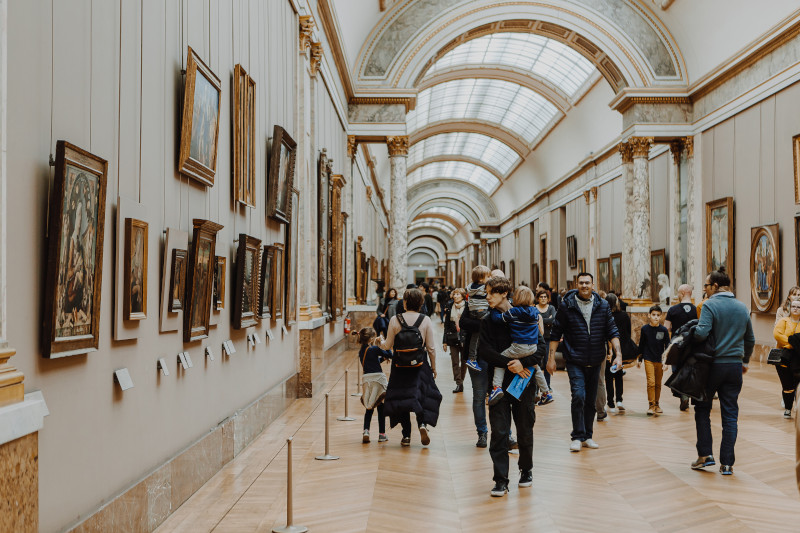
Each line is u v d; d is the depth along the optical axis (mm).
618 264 28906
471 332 8055
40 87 3371
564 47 28609
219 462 6461
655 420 9508
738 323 6508
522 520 5203
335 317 17172
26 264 3246
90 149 3928
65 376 3613
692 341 6586
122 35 4402
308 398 11258
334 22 15180
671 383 6645
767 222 16672
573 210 36531
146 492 4625
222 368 6801
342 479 6367
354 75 21828
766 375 14500
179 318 5523
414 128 44094
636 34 21625
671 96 21188
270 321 9289
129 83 4520
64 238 3467
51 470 3443
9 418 2695
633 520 5203
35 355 3322
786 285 15727
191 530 4812
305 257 11711
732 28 18328
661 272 24141
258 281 8055
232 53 7262
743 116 17984
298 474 6520
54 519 3467
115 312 4234
